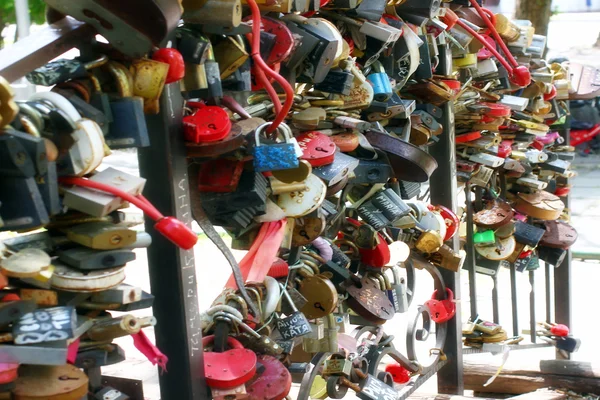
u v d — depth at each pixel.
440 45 2.75
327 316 2.06
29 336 1.05
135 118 1.27
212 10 1.42
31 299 1.17
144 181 1.24
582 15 20.19
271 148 1.55
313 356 2.21
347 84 1.96
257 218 1.78
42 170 1.06
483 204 3.48
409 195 2.63
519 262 3.72
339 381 2.22
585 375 3.45
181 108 1.49
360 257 2.32
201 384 1.56
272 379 1.71
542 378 3.51
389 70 2.32
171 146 1.46
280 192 1.75
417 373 2.78
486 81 3.22
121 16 1.19
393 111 2.28
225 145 1.48
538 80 3.55
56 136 1.14
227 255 1.62
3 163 1.03
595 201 9.47
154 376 3.39
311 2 1.85
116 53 1.31
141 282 5.37
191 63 1.47
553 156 4.09
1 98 0.99
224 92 1.67
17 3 4.66
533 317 3.87
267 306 1.77
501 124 3.29
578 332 4.75
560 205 3.74
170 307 1.51
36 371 1.17
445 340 3.07
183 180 1.50
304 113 1.89
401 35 2.29
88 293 1.23
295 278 1.99
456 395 3.03
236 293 1.74
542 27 8.09
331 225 2.19
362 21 2.07
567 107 4.29
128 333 1.25
